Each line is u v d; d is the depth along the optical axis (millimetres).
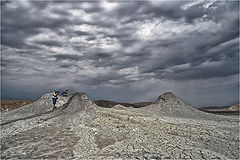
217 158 7695
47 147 9141
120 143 9633
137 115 16156
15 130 12797
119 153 8297
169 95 23578
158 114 18969
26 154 8258
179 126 12406
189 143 9445
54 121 14672
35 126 13539
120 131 11695
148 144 9383
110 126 12758
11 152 8477
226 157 7773
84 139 10406
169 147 8922
